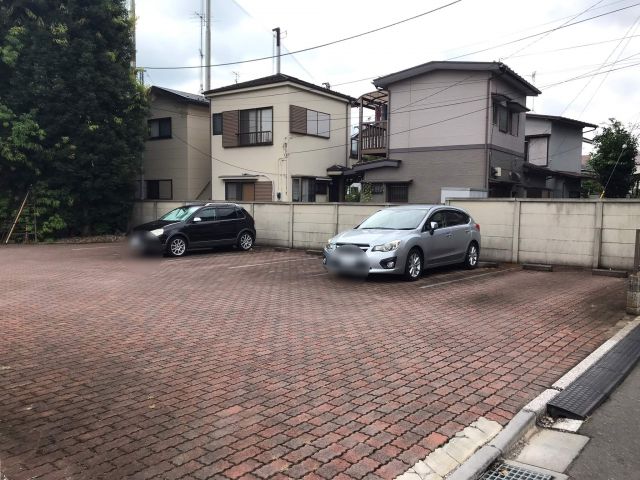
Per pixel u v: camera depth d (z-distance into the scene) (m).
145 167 28.61
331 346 5.87
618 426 4.00
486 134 20.95
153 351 5.67
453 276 11.05
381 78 22.84
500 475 3.35
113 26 20.59
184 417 3.98
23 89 18.88
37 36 18.86
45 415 4.01
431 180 22.25
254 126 25.11
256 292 9.27
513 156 23.62
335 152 27.36
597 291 9.21
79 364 5.23
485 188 21.06
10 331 6.51
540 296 8.77
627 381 4.88
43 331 6.51
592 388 4.57
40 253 16.09
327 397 4.38
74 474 3.15
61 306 8.02
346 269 10.23
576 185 31.55
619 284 9.95
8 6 18.94
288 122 24.08
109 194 21.20
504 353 5.60
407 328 6.67
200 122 27.73
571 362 5.32
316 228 16.44
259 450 3.46
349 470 3.23
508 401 4.32
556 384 4.66
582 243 11.90
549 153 28.66
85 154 20.02
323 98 26.25
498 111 22.00
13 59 18.41
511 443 3.67
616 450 3.64
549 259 12.37
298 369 5.09
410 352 5.64
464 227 11.90
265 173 24.88
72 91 19.64
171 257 14.91
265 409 4.13
